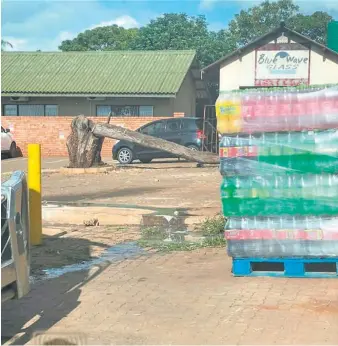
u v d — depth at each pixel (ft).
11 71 107.65
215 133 77.36
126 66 106.93
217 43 148.25
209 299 19.30
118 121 92.84
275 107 20.70
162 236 29.99
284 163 20.81
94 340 16.01
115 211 33.99
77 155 62.44
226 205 21.31
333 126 20.42
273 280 21.17
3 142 88.28
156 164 71.87
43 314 18.28
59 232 31.17
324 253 20.98
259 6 141.49
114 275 22.76
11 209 15.47
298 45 88.94
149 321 17.40
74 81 103.60
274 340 15.65
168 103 100.73
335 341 15.51
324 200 20.71
